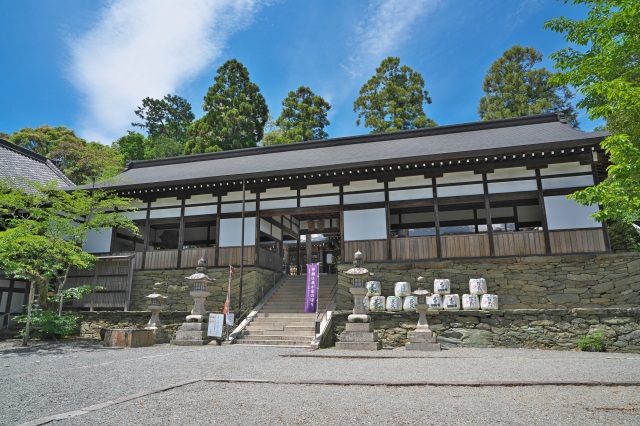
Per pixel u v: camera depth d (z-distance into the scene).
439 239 14.05
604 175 15.33
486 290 12.84
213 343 12.39
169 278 16.34
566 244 12.96
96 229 15.88
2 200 13.57
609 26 7.64
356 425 4.14
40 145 37.03
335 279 17.41
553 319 11.69
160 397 5.32
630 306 11.84
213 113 34.22
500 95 35.50
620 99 7.27
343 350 10.91
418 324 11.56
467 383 6.01
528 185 13.74
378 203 14.99
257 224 16.11
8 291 16.81
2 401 5.31
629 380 6.18
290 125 39.19
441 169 14.53
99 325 15.32
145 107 52.44
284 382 6.25
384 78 36.97
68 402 5.25
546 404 4.92
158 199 17.45
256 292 15.49
